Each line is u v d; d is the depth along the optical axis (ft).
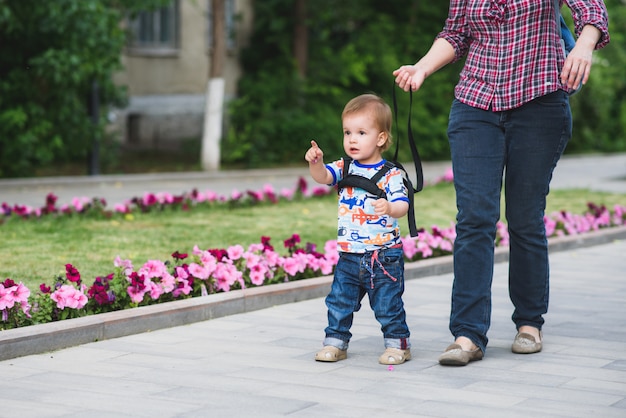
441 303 36.11
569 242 52.29
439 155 143.13
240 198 70.49
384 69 135.03
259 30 134.82
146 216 61.87
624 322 32.76
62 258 43.39
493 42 26.94
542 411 21.91
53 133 96.94
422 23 145.79
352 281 27.04
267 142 120.98
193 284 34.45
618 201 78.64
